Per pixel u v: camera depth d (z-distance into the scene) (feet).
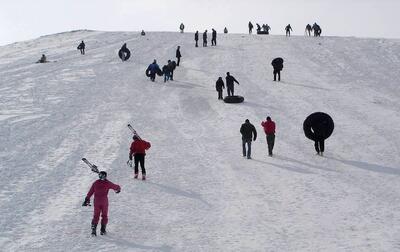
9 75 178.50
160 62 200.64
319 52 223.71
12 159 87.04
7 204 65.87
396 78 177.58
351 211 62.95
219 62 198.90
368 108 134.31
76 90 151.12
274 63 167.32
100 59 208.85
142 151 78.23
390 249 49.39
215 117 124.16
